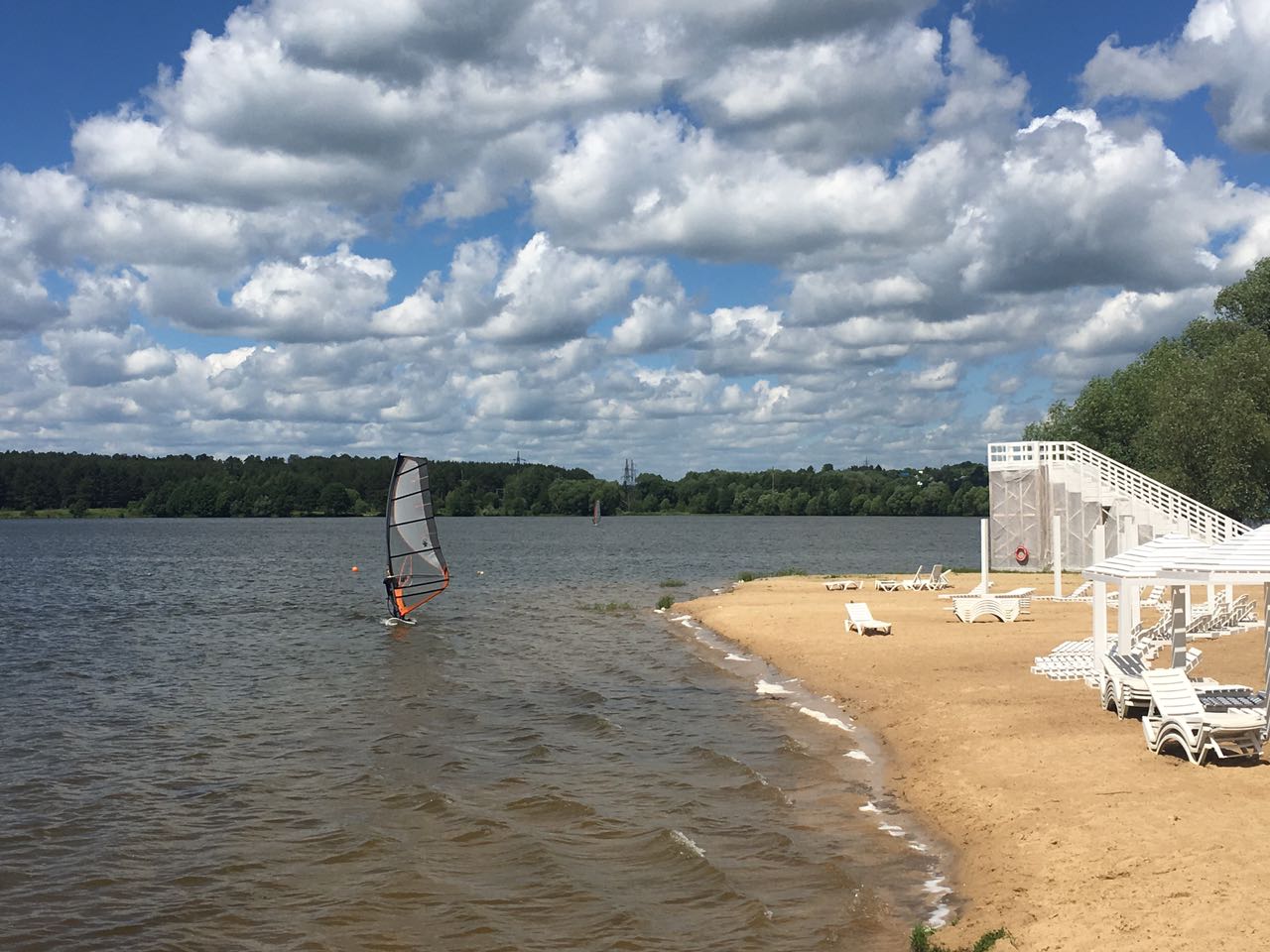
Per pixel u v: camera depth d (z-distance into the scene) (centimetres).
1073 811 1267
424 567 4047
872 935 1039
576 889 1183
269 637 3650
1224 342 5997
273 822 1456
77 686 2641
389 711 2239
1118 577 1639
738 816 1428
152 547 11244
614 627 3725
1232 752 1431
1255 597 3466
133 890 1218
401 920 1112
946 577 4659
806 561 8388
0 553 9956
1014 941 947
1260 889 959
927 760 1631
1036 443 4994
